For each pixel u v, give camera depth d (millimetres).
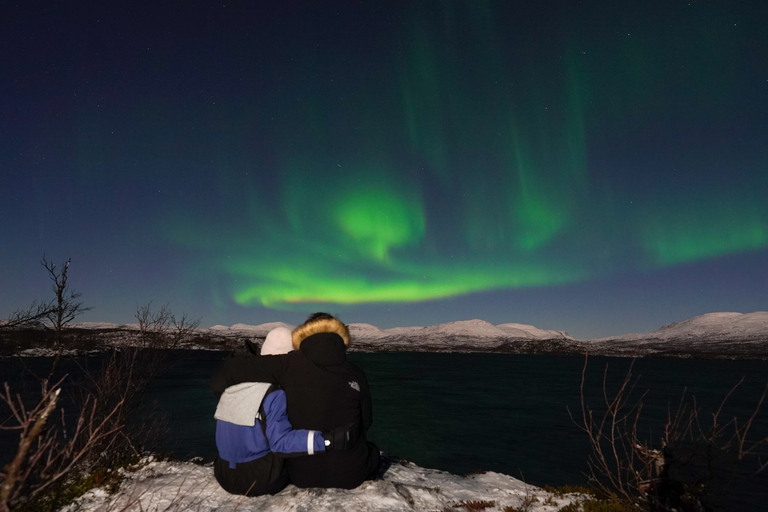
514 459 15328
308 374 3381
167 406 24484
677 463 3725
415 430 20719
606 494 4441
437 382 49781
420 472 5191
